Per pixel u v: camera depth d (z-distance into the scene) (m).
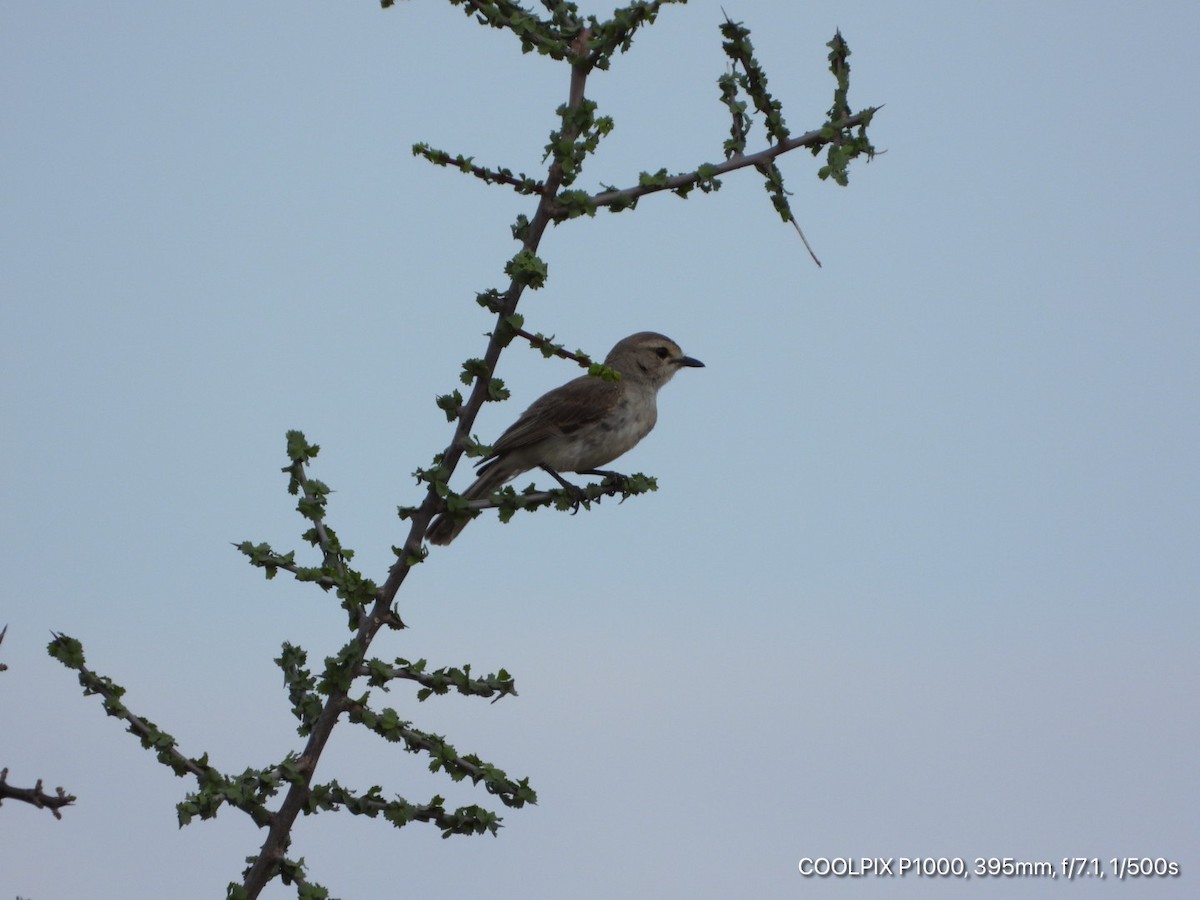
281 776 10.54
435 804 10.72
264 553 10.98
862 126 11.72
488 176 11.08
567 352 10.78
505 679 10.94
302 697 10.98
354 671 10.73
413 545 11.10
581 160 10.95
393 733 10.64
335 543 11.05
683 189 11.37
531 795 10.83
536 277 10.68
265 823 10.55
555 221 11.09
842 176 11.45
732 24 11.61
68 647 10.09
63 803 7.93
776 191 11.54
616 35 11.02
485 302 10.91
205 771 10.24
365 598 10.91
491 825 10.67
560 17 11.62
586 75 11.23
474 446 10.95
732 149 11.60
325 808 10.55
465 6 11.48
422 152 11.03
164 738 10.15
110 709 10.06
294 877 10.47
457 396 11.02
